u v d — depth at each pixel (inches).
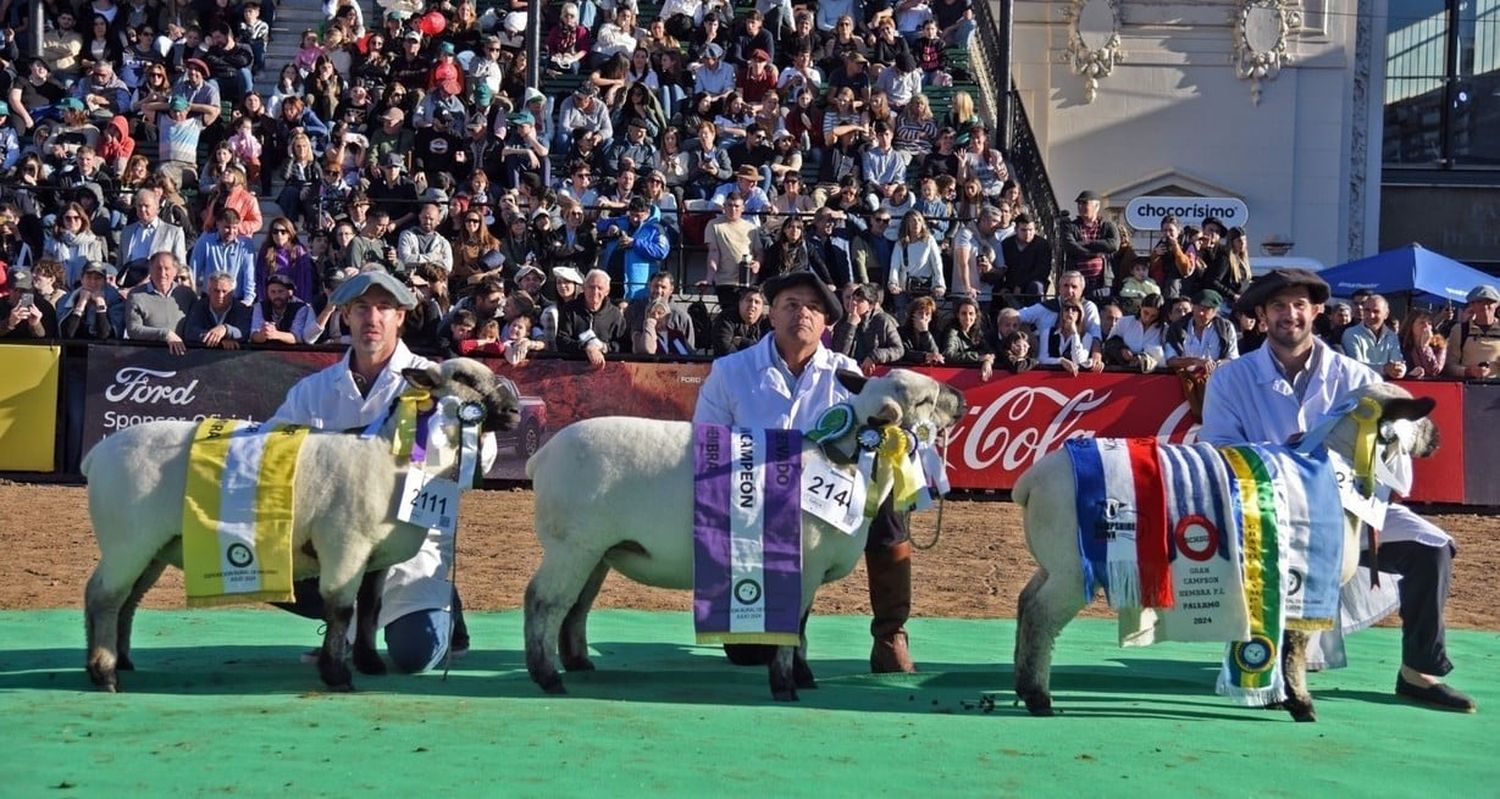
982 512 530.0
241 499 253.6
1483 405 567.5
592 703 253.6
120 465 256.5
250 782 200.4
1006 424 560.7
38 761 207.8
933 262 645.3
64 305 568.1
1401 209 1083.9
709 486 259.8
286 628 335.6
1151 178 1012.5
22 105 773.3
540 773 207.6
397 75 785.6
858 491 264.2
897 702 268.5
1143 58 1015.0
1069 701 272.5
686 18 880.9
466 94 784.3
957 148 767.7
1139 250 954.1
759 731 235.9
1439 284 705.6
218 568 252.4
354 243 610.5
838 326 552.1
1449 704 277.3
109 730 226.1
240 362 543.8
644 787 203.2
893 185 706.8
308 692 259.3
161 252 566.3
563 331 569.9
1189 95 1016.2
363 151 706.2
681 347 582.9
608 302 582.6
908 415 266.7
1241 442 288.5
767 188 718.5
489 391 267.4
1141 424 564.4
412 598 281.4
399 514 257.9
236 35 856.9
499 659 301.3
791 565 259.8
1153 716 261.3
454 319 552.7
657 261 657.6
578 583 264.2
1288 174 1015.6
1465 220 1085.8
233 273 615.5
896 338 555.8
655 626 352.2
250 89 823.7
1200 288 684.1
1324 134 1017.5
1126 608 255.0
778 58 856.9
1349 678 305.4
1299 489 259.0
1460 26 1101.7
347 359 287.4
